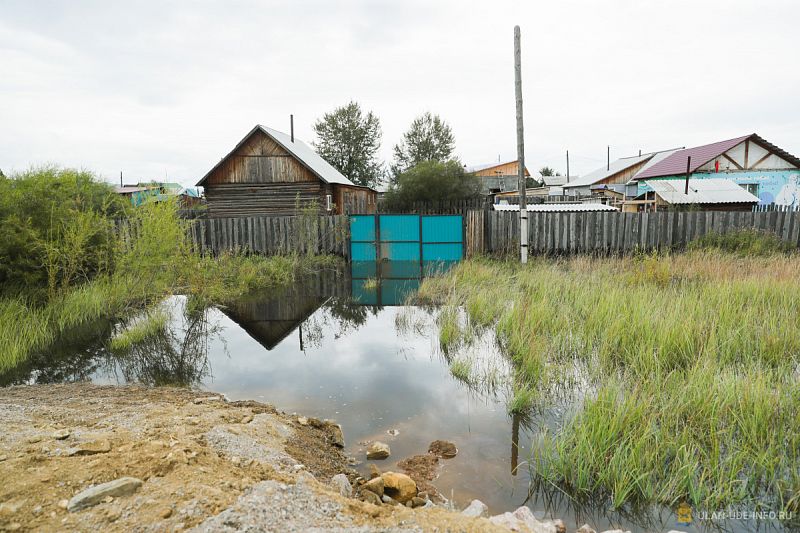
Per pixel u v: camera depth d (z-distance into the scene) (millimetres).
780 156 25297
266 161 23203
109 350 7672
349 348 7715
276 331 8891
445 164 40156
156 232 10969
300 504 2859
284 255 17359
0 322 7590
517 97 13805
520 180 13969
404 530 2648
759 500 3465
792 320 6938
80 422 4176
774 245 13750
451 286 11562
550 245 15484
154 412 4543
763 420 4199
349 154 58000
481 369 6430
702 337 6410
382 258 17609
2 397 5254
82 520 2576
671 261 12109
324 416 5160
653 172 28656
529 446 4418
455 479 3898
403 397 5641
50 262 9070
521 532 2922
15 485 2854
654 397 4719
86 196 13234
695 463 3715
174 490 2869
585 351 6602
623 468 3707
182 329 8992
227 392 5867
